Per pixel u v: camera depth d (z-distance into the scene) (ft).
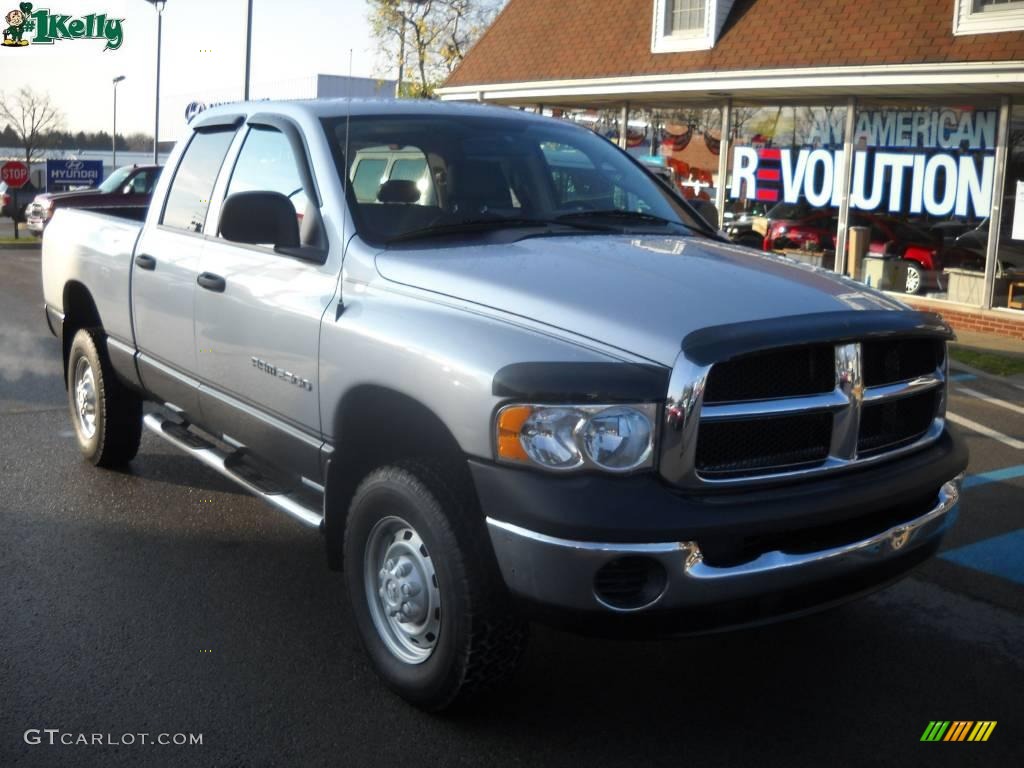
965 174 47.19
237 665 13.58
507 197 15.23
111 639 14.23
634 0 60.75
